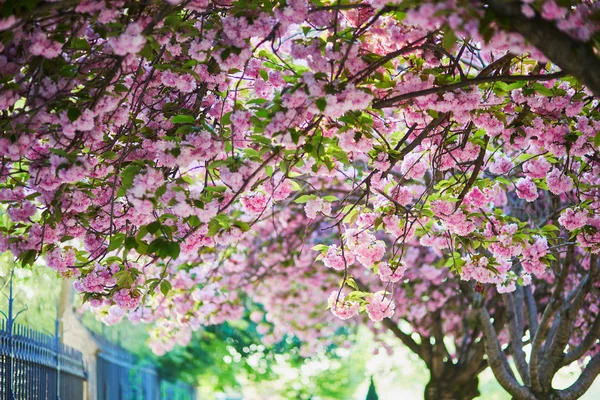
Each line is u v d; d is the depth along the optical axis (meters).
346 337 20.98
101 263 6.60
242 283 15.29
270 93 6.06
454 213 7.03
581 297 10.23
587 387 10.51
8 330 7.51
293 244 15.32
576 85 6.33
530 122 6.41
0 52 5.26
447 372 15.54
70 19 5.18
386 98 5.92
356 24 5.90
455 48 5.68
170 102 6.27
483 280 7.57
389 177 7.19
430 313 15.66
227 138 5.71
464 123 6.42
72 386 10.70
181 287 13.39
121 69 5.40
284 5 5.27
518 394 10.70
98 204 6.23
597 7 4.31
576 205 7.52
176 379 22.84
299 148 5.66
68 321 12.34
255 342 27.73
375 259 6.95
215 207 5.36
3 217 7.51
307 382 30.83
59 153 5.25
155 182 5.29
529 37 4.27
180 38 5.73
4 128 5.27
